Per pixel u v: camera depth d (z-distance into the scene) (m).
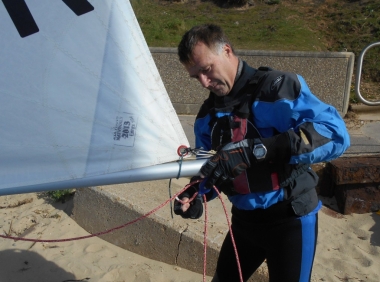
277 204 2.16
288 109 1.97
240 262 2.48
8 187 1.97
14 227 4.34
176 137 2.03
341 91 6.39
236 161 1.95
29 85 1.90
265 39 9.42
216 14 11.23
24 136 1.94
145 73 1.98
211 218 3.96
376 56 8.89
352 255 3.88
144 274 3.65
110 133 1.96
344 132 1.99
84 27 1.91
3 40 1.88
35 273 3.71
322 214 4.46
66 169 1.97
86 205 4.22
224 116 2.12
